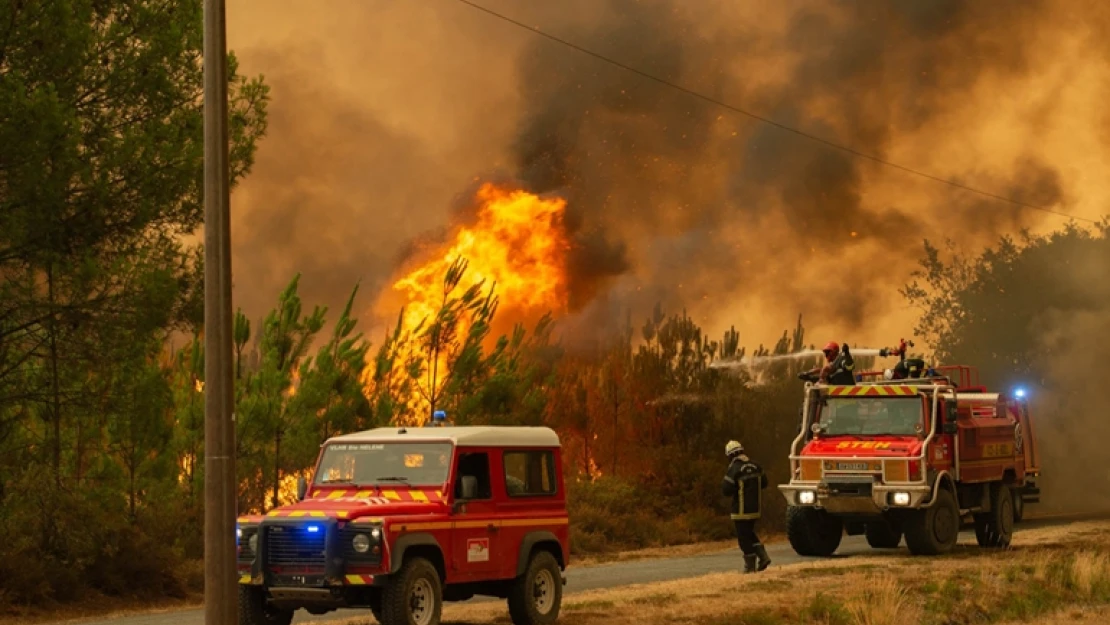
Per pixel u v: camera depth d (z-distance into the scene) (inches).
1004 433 892.6
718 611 531.5
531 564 505.0
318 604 457.1
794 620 515.5
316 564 448.8
